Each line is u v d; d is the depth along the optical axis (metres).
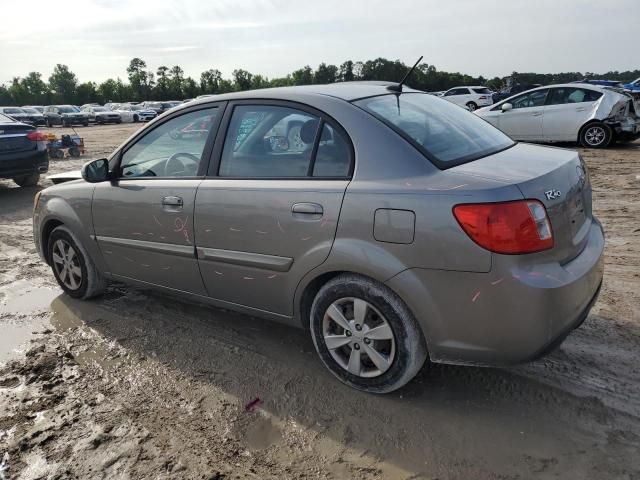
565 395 2.88
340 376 3.03
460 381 3.05
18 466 2.52
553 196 2.53
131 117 41.00
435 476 2.36
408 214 2.53
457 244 2.42
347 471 2.42
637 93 21.22
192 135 3.53
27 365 3.44
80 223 4.15
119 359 3.49
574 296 2.51
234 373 3.27
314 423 2.76
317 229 2.81
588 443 2.51
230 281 3.33
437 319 2.56
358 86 3.35
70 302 4.48
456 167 2.65
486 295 2.42
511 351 2.47
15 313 4.29
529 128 12.55
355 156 2.78
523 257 2.38
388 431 2.67
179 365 3.39
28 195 9.46
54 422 2.84
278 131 3.12
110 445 2.64
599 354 3.26
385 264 2.60
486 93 26.98
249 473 2.43
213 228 3.27
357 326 2.85
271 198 2.99
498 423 2.69
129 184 3.78
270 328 3.85
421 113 3.15
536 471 2.36
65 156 15.60
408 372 2.75
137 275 3.95
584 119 11.81
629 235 5.64
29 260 5.73
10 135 9.37
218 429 2.74
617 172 9.05
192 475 2.42
